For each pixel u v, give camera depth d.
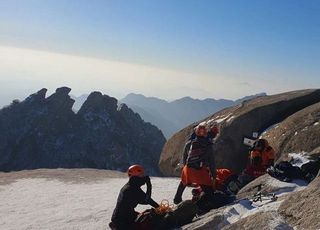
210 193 9.55
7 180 17.53
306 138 13.88
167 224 8.47
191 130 18.69
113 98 120.56
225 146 16.39
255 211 7.48
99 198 13.69
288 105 17.08
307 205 6.55
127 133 114.81
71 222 10.91
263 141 11.51
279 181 9.54
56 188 15.73
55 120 110.06
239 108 17.66
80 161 104.44
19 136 105.81
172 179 16.28
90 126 112.38
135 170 8.66
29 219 11.52
